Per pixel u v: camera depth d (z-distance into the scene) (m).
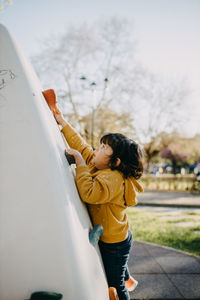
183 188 16.27
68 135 1.29
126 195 1.10
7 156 0.65
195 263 2.92
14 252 0.62
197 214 7.55
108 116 17.58
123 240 1.06
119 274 1.05
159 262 2.95
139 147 1.16
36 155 0.66
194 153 26.08
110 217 1.01
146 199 11.28
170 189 15.92
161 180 20.33
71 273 0.62
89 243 0.78
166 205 9.73
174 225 5.44
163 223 5.68
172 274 2.61
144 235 4.36
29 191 0.64
